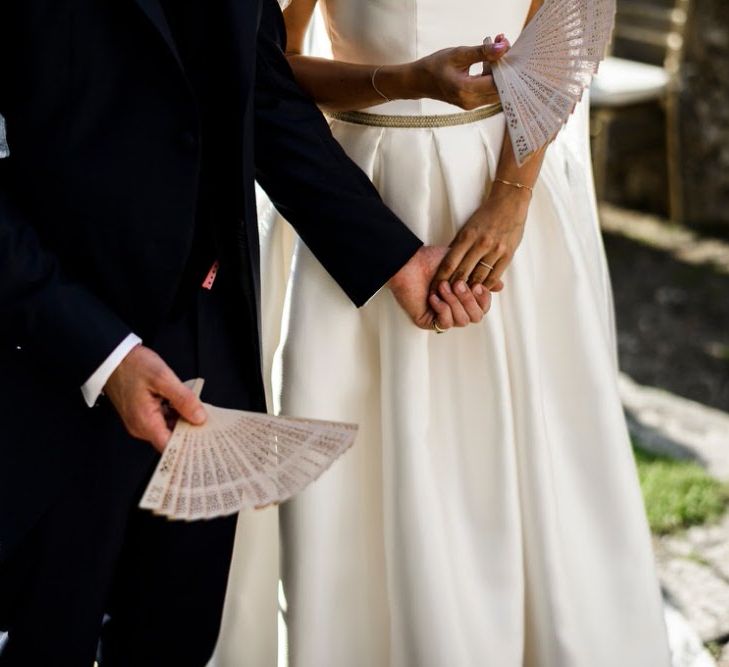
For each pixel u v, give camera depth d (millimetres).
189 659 2504
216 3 2164
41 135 2107
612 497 2645
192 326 2338
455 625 2502
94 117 2104
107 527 2311
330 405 2572
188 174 2137
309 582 2570
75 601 2322
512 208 2471
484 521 2580
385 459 2543
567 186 2770
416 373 2510
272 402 2715
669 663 2688
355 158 2566
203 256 2312
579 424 2658
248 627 2742
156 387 2049
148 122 2115
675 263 6871
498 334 2543
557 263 2656
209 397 2379
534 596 2594
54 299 2068
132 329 2215
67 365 2076
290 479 1954
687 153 7281
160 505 1882
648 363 5754
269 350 2705
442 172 2521
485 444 2568
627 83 7070
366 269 2412
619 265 6855
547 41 2305
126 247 2156
